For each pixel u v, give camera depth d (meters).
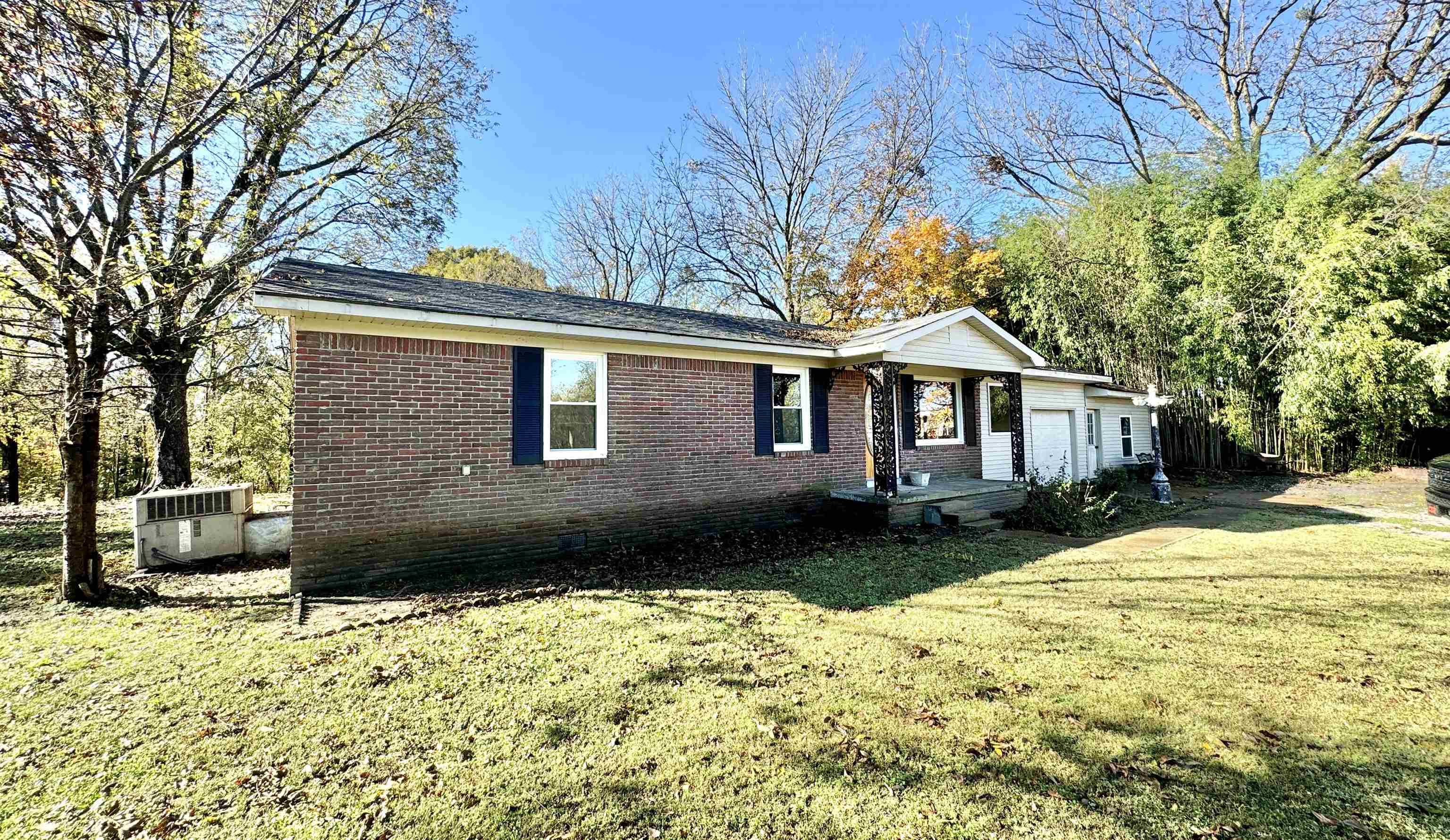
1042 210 22.00
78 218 5.69
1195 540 8.70
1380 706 3.50
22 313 6.23
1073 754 3.02
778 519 9.93
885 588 6.23
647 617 5.28
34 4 4.13
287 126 9.32
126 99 5.57
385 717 3.46
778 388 10.38
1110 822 2.51
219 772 2.92
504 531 7.39
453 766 2.96
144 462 19.67
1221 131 20.67
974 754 3.03
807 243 25.36
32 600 6.17
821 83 24.38
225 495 8.03
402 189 12.47
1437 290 14.56
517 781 2.84
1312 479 15.73
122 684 3.92
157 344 8.95
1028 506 10.34
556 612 5.43
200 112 6.01
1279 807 2.59
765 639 4.72
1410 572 6.62
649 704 3.60
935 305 22.45
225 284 7.53
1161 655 4.33
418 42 12.22
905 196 24.11
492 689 3.81
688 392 9.03
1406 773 2.82
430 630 4.93
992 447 13.84
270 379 15.45
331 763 2.99
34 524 10.90
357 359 6.50
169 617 5.45
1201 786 2.75
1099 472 15.94
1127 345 18.83
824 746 3.11
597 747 3.13
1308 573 6.67
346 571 6.37
